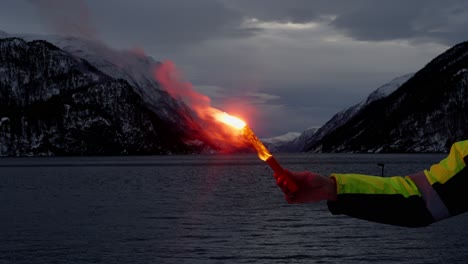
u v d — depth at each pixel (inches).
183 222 1455.5
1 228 1337.4
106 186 3029.0
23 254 984.3
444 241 1133.1
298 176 75.9
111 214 1647.4
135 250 1031.0
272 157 75.3
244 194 2440.9
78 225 1391.5
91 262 914.7
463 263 919.7
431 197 75.2
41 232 1264.8
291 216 1603.1
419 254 999.6
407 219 75.0
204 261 934.4
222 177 3996.1
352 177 77.0
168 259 947.3
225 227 1363.2
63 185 3142.2
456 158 75.5
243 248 1059.9
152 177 4020.7
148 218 1544.0
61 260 929.5
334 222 1462.8
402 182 77.0
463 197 74.3
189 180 3619.6
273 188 2815.0
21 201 2113.7
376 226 1370.6
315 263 925.8
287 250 1042.7
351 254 1002.1
